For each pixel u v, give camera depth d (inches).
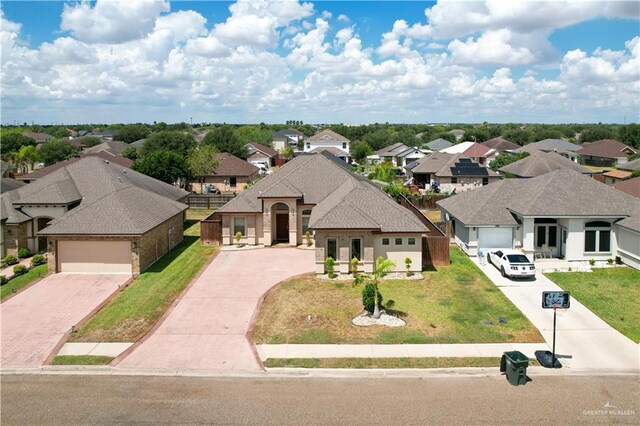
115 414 662.5
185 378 764.0
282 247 1521.9
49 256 1295.5
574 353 824.3
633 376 752.3
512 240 1391.5
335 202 1315.2
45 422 645.3
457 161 2765.7
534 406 668.7
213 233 1585.9
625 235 1299.2
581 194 1360.7
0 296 1159.0
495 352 829.2
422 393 706.8
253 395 708.0
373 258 1226.6
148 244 1355.8
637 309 1007.6
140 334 925.8
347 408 668.7
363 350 841.5
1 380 768.9
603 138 5167.3
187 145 3503.9
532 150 3489.2
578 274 1232.2
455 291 1120.8
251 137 5024.6
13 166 3641.7
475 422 631.2
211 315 1005.8
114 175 1731.1
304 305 1043.3
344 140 4749.0
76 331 948.0
